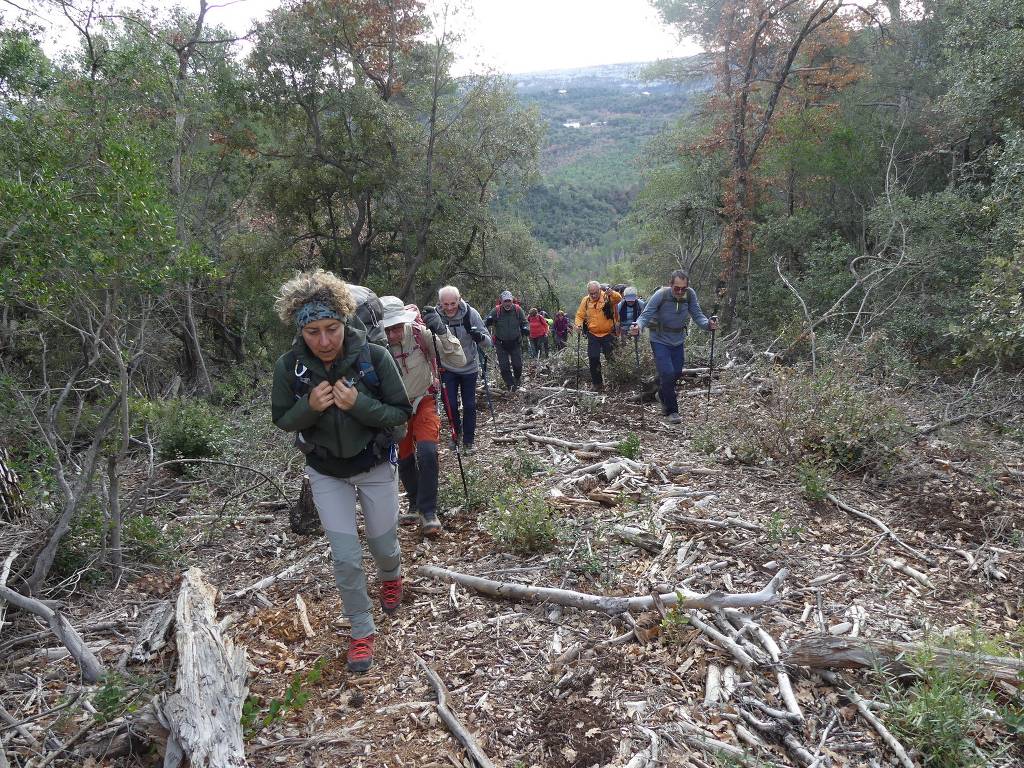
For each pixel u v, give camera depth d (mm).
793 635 3256
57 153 5340
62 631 3221
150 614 3775
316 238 24750
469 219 23875
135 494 4941
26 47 9742
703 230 23578
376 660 3293
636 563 4059
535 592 3643
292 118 22141
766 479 5332
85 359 4832
